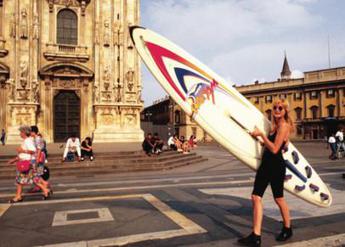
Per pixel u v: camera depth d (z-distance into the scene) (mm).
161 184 11750
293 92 74125
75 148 17609
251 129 5691
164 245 5145
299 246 5043
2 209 7688
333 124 66375
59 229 6066
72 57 31766
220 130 5770
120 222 6500
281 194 5234
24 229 6082
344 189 10094
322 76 69000
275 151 4984
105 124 31359
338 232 5727
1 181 13969
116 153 18969
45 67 30766
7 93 30125
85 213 7254
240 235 5598
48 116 31172
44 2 31609
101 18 31891
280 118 5164
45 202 8492
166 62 5914
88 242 5305
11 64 29734
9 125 29359
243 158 5684
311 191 5973
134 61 32344
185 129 81750
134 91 32250
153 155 19438
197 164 20984
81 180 13625
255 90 80938
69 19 32438
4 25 30078
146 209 7594
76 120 32312
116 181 12977
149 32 6004
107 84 31453
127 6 32438
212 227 6082
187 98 5801
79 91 32344
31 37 30125
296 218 6664
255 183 5168
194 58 6016
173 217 6828
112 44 31875
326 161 21875
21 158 8789
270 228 5988
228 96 5863
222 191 9961
